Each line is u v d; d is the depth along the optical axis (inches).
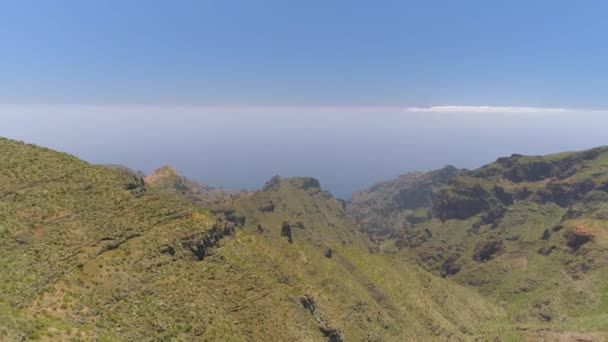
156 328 2950.3
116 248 3412.9
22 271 2881.4
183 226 3870.6
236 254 4116.6
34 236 3193.9
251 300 3727.9
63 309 2741.1
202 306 3331.7
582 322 7263.8
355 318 5118.1
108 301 2974.9
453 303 7760.8
